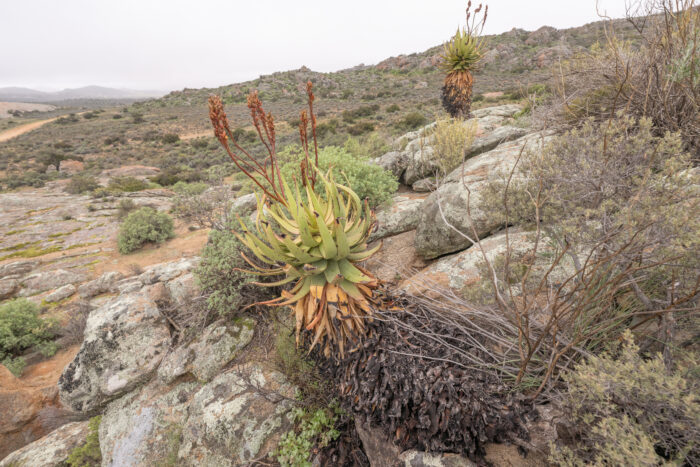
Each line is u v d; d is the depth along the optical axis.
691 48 2.13
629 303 1.83
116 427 4.02
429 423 1.90
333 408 3.19
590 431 1.50
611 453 1.18
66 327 9.07
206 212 6.61
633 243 1.40
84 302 9.84
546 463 1.69
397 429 2.12
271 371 3.77
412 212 5.53
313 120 2.22
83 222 18.81
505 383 1.95
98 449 4.13
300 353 3.33
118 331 4.44
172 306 4.82
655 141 1.93
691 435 1.17
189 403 3.94
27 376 7.86
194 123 69.44
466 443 1.82
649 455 1.07
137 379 4.25
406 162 7.58
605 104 2.97
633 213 1.38
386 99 67.06
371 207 5.64
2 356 8.09
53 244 15.72
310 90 2.08
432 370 2.02
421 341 2.28
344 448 2.95
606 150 1.64
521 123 6.81
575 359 1.84
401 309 2.53
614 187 1.63
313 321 2.35
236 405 3.57
